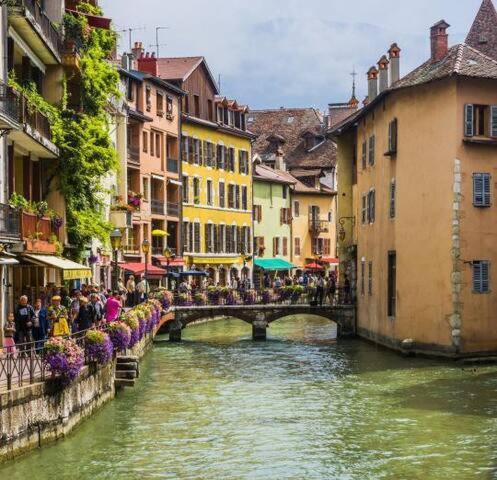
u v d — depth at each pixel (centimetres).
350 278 4781
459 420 2284
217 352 3956
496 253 3441
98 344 2194
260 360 3625
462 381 2917
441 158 3456
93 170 3481
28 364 1809
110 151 3550
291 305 4647
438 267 3469
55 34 3180
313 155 8950
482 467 1830
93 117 3541
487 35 4259
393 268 3822
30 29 2780
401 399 2600
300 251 8462
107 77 3612
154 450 1961
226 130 7006
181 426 2219
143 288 4184
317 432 2164
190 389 2828
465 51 3547
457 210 3400
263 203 7806
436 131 3481
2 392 1622
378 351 3859
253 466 1845
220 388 2853
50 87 3359
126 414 2359
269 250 7894
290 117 9381
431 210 3500
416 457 1912
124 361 2731
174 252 6191
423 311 3534
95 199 3622
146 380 3038
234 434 2139
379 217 4009
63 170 3375
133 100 5522
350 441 2066
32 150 3041
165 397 2664
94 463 1814
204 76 6750
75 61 3331
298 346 4197
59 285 3291
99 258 4416
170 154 6228
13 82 2616
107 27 3706
